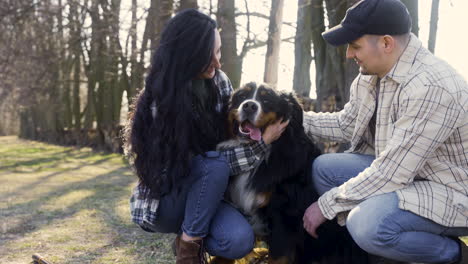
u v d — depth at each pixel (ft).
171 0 30.22
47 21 47.11
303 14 22.45
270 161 9.32
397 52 7.86
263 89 9.54
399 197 7.65
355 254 9.41
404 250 7.76
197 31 7.97
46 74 53.16
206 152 8.52
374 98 8.77
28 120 76.54
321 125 10.22
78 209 17.04
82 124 60.85
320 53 19.48
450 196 7.63
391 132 8.07
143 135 8.29
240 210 9.63
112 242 12.57
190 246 8.44
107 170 31.22
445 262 7.98
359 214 7.88
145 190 8.64
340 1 17.53
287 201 9.14
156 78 8.13
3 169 31.89
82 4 43.45
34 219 15.37
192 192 8.38
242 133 9.16
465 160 7.71
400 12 7.72
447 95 7.34
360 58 8.08
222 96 9.95
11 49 49.01
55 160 39.04
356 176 8.63
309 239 9.53
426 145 7.46
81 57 57.57
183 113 8.02
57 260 10.95
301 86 24.95
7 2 42.50
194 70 8.05
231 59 27.68
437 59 7.79
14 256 11.28
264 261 10.55
